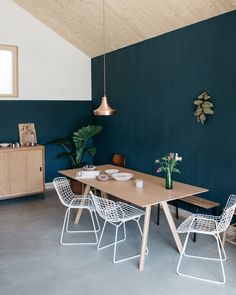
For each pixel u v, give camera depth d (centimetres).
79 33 568
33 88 589
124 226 388
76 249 355
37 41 584
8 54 560
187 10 393
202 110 400
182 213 458
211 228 301
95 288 279
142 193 325
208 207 376
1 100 559
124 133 570
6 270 310
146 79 507
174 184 364
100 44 576
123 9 443
